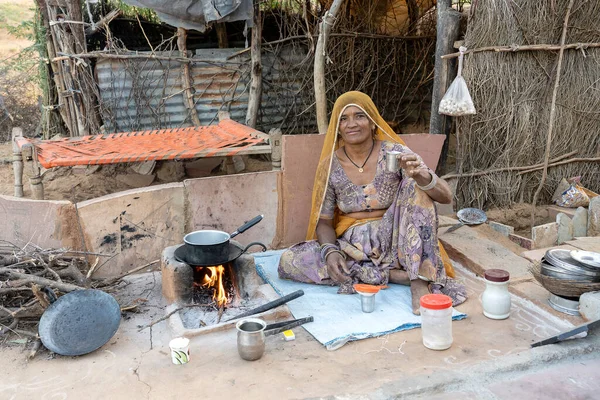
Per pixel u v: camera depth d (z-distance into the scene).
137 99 6.90
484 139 5.31
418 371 2.80
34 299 3.21
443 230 4.65
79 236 3.86
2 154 7.57
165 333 3.24
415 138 4.69
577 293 3.31
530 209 5.47
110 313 3.04
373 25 7.98
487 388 2.70
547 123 5.42
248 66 7.19
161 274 3.87
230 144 4.98
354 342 3.12
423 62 8.52
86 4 6.46
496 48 5.01
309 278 3.83
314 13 7.46
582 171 5.66
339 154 3.90
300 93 7.63
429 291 3.53
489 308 3.37
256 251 4.53
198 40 8.12
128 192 3.99
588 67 5.42
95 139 5.73
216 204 4.29
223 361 2.93
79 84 6.56
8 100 9.28
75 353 2.96
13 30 11.34
